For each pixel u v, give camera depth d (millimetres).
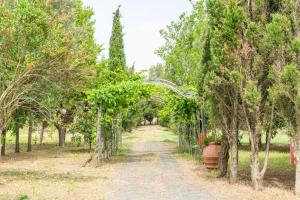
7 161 21219
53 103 16141
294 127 11148
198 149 22531
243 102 11953
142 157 23922
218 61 12273
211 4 12773
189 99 23266
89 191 11336
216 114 13664
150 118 86000
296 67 11039
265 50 11648
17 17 12945
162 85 23297
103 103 20234
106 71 23969
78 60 14602
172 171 16438
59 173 15820
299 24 11273
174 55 33312
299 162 10992
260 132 11750
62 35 14305
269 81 11977
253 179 11875
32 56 13273
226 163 14562
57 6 20484
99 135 19875
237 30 12047
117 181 13492
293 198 10391
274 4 12258
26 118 24750
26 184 12570
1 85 14633
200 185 12594
